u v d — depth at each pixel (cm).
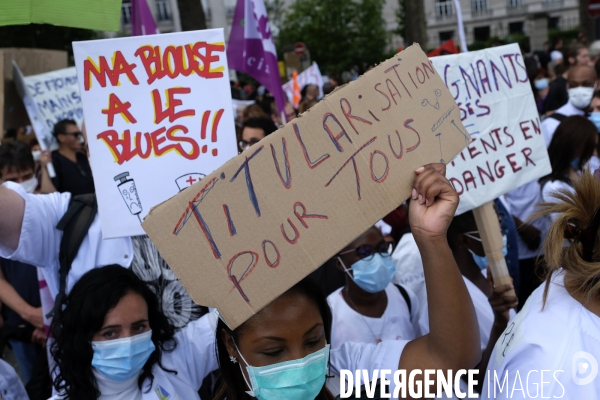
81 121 538
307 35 2142
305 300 147
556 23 3569
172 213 131
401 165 146
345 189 141
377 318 244
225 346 162
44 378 239
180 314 242
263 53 410
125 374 183
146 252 236
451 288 142
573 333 128
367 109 146
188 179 197
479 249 253
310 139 140
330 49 2117
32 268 328
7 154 390
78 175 519
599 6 1055
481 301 250
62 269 227
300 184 138
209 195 133
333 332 240
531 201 379
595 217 131
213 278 132
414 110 151
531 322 135
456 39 3569
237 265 133
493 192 233
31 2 185
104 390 189
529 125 245
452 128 155
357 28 2178
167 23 2948
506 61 245
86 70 192
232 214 133
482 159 235
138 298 186
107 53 192
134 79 194
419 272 287
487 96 240
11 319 342
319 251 137
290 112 879
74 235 227
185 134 197
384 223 360
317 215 138
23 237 217
